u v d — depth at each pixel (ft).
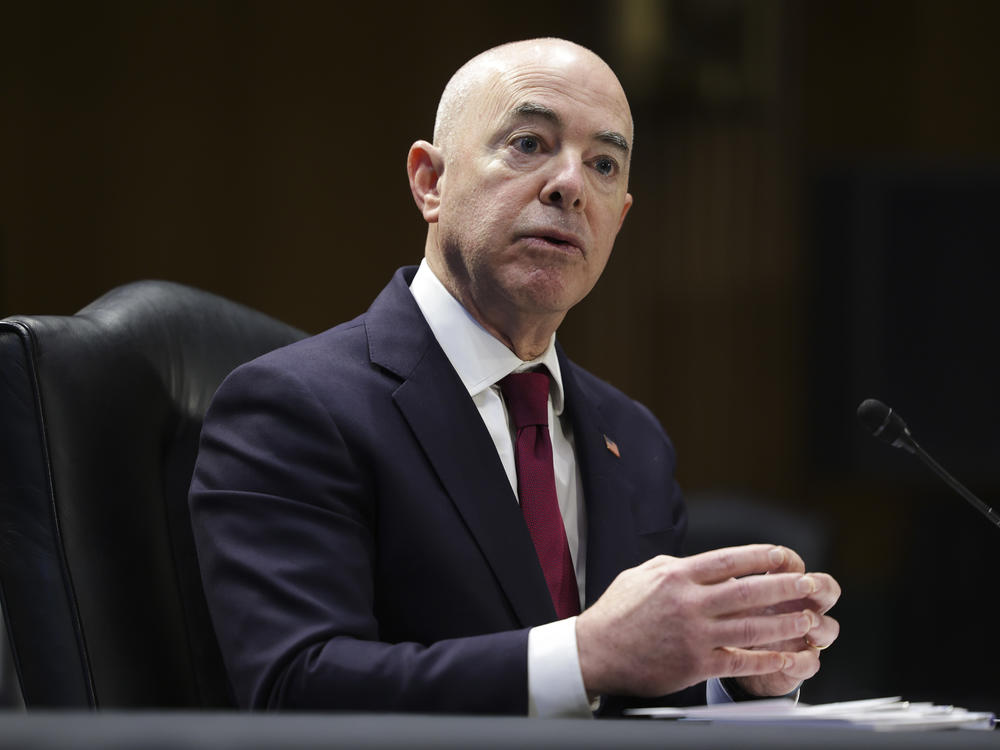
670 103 66.90
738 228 67.15
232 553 15.74
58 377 16.34
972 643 62.80
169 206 63.98
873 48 69.15
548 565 17.51
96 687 15.80
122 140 63.72
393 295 18.86
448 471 17.02
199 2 64.64
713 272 67.46
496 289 17.88
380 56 65.98
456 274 18.40
